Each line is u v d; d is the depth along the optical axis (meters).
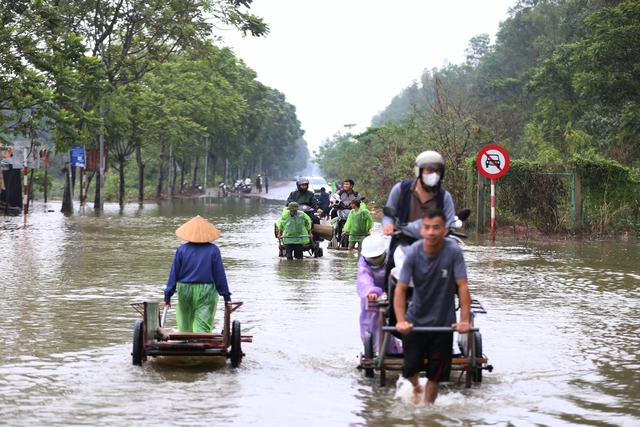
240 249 20.23
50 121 28.34
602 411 6.45
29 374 7.53
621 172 23.91
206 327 8.30
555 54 51.59
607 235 23.59
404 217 7.25
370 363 7.34
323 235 19.45
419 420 6.17
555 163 24.28
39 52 28.22
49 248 19.64
